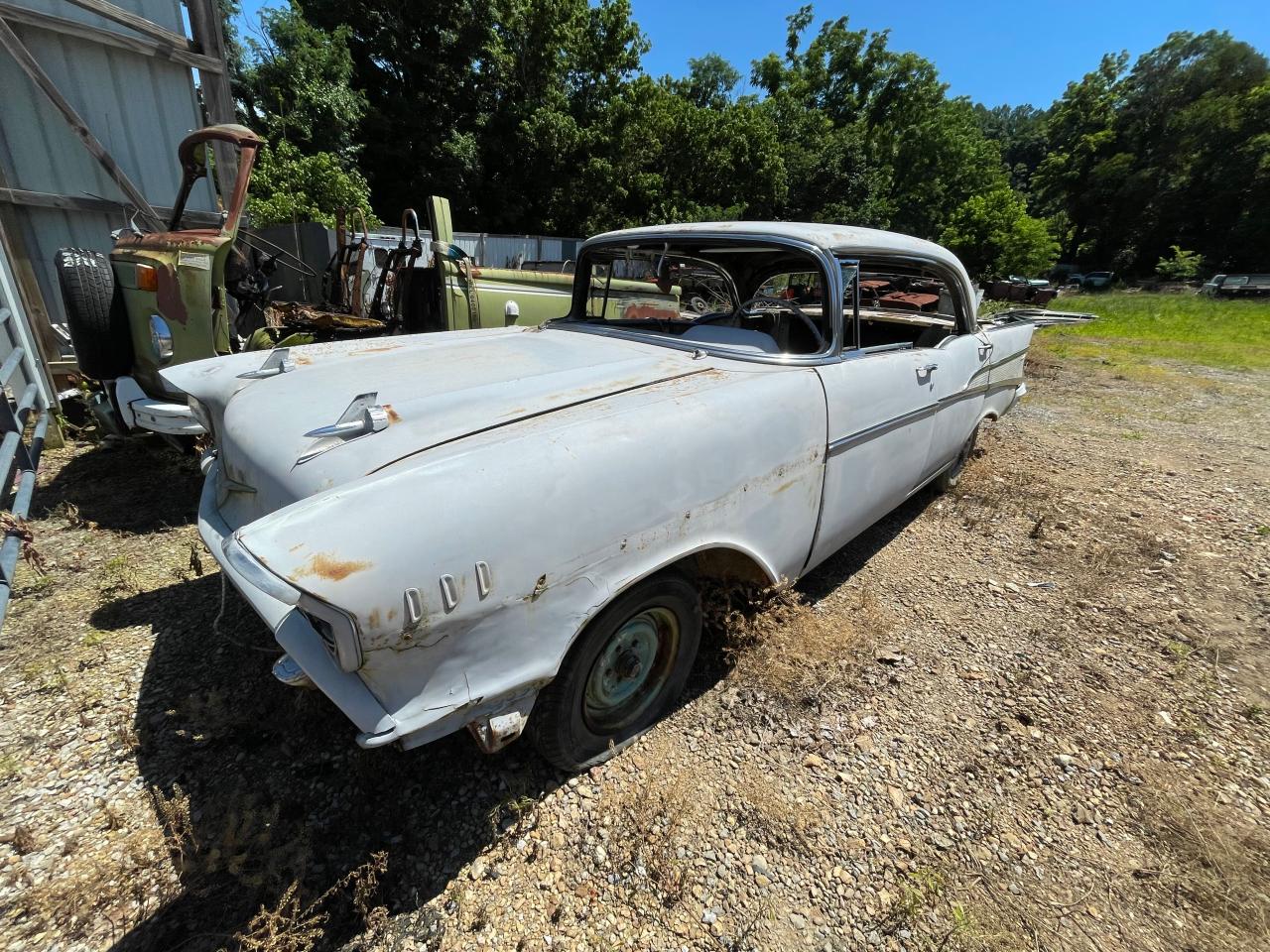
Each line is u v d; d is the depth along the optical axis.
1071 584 3.34
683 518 1.89
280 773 1.98
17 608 2.75
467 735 2.13
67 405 4.94
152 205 5.87
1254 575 3.48
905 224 36.44
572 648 1.79
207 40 5.89
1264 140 38.00
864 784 2.06
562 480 1.60
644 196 23.56
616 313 3.48
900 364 2.92
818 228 2.70
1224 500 4.56
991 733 2.30
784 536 2.36
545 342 2.79
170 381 2.38
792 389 2.28
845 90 36.12
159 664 2.42
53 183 5.21
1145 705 2.48
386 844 1.77
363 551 1.33
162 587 2.93
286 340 4.48
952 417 3.61
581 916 1.62
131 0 5.46
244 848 1.73
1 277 4.59
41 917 1.55
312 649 1.47
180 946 1.49
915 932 1.62
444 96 20.80
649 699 2.20
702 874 1.74
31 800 1.86
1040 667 2.68
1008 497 4.39
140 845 1.73
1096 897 1.73
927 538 3.79
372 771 1.94
